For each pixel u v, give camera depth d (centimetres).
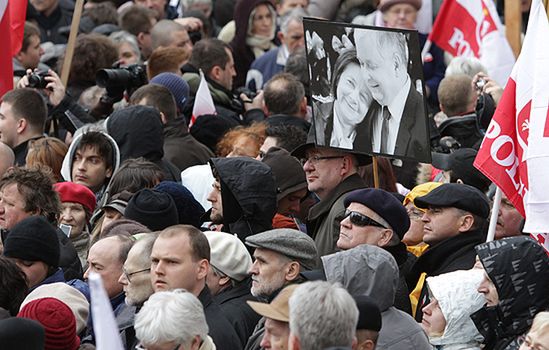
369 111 1992
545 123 1847
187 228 1689
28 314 1605
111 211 2055
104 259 1823
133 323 1730
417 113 1941
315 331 1311
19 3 2833
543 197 1830
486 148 1891
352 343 1329
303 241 1739
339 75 2028
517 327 1623
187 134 2528
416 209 1995
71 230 2148
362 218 1800
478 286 1664
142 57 3447
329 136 2034
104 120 2664
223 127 2658
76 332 1698
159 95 2509
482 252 1639
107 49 2972
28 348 1459
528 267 1625
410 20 3216
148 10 3459
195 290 1684
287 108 2597
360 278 1592
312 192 2248
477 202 1866
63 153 2358
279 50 3272
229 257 1809
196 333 1492
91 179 2284
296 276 1733
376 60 1977
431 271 1875
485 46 2822
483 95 2353
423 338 1612
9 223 2033
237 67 3419
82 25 3588
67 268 1991
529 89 1877
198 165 2423
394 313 1617
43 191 2039
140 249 1745
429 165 2338
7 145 2406
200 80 2891
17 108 2459
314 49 2056
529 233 1867
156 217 1958
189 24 3459
